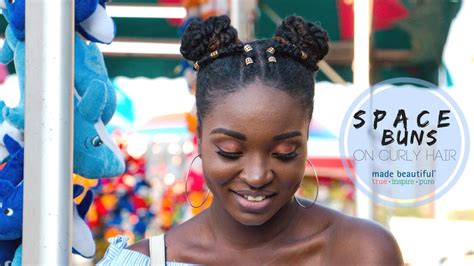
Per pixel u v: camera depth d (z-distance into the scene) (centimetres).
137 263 167
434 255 405
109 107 212
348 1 521
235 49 153
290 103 149
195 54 159
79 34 210
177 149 467
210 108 152
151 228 455
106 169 205
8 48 213
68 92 155
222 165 150
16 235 201
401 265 161
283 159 150
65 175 154
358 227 162
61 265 152
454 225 410
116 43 556
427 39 505
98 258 439
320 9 529
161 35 551
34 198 153
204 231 169
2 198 200
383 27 507
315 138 561
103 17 209
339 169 548
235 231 164
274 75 150
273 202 151
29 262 153
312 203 168
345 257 160
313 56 159
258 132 147
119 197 446
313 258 163
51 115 153
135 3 510
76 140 201
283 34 159
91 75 208
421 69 525
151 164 464
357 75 434
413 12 498
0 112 206
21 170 202
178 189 459
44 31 154
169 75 584
